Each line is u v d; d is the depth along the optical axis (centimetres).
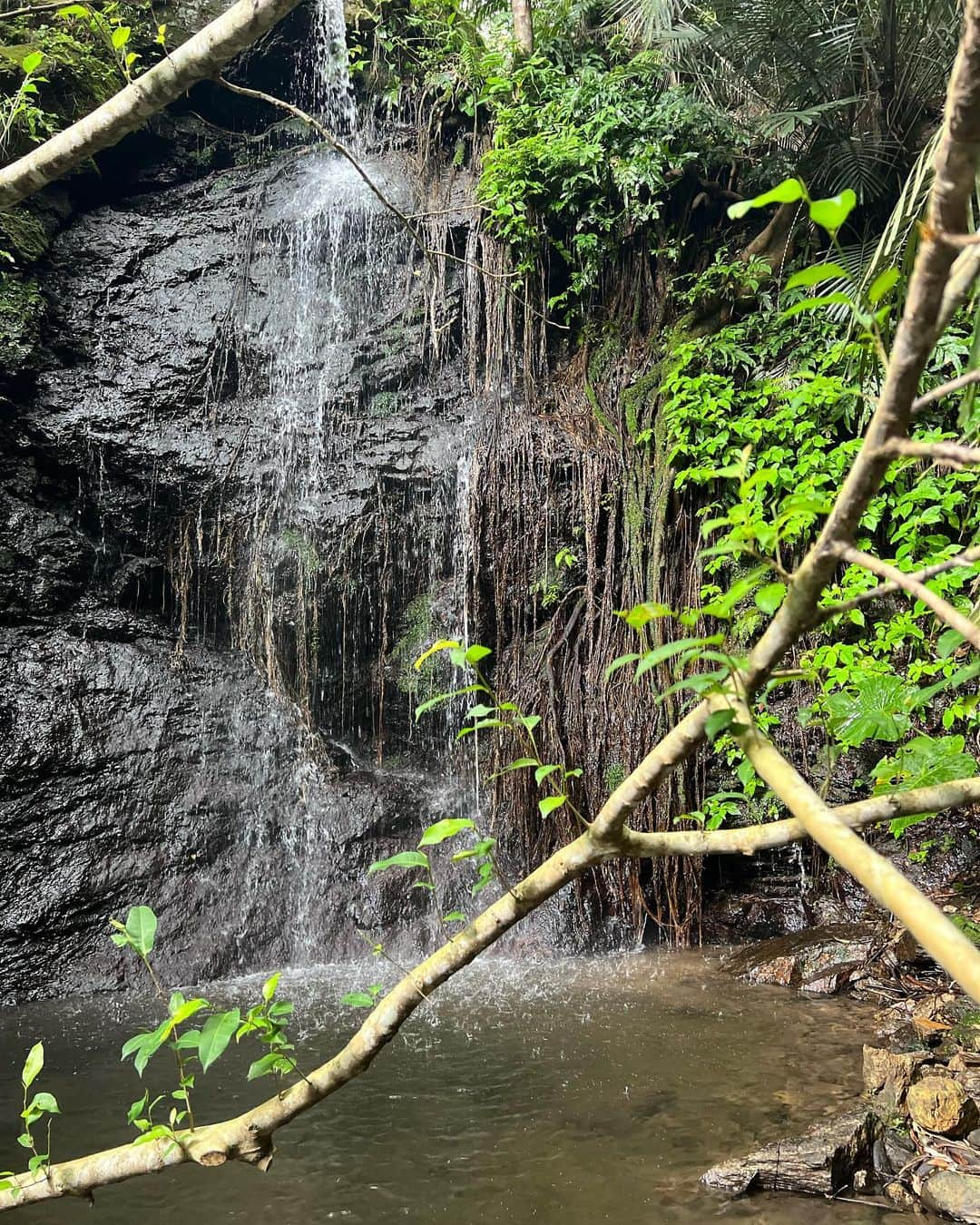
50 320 752
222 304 807
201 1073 436
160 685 713
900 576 97
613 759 688
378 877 683
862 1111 352
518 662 733
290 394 802
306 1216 310
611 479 742
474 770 739
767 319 742
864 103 718
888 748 650
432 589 766
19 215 743
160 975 607
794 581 108
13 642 681
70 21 779
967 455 86
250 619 764
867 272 345
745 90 823
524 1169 338
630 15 844
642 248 817
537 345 821
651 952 652
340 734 770
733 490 702
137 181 861
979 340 146
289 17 873
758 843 131
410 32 903
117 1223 309
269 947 645
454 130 905
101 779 661
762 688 127
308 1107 152
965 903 579
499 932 143
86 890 622
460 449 770
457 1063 440
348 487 771
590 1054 446
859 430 653
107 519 744
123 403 754
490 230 812
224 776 700
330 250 844
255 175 891
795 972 559
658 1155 345
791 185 90
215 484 762
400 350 814
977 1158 323
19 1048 482
